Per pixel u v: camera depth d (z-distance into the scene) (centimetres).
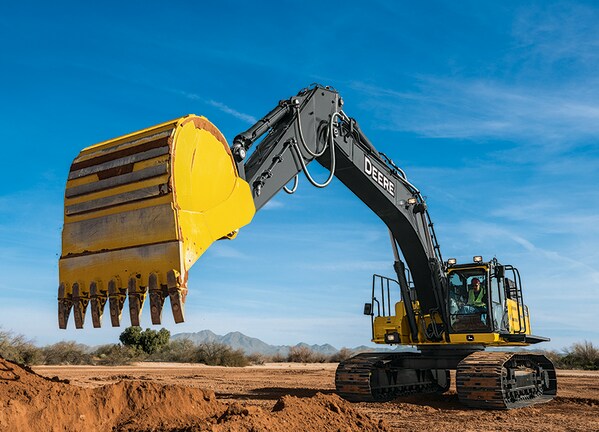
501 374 1280
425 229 1529
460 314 1477
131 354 3844
